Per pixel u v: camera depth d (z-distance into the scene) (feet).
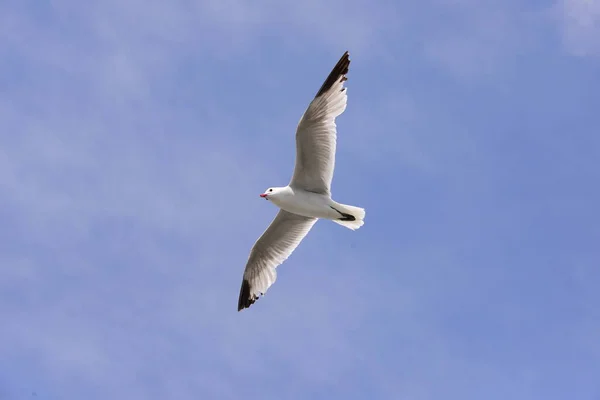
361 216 62.18
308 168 61.93
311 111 60.59
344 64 61.57
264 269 68.90
